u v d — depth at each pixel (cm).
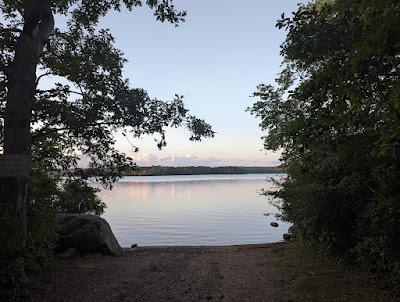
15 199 730
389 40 392
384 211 662
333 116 565
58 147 963
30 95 767
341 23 491
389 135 453
